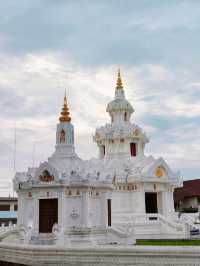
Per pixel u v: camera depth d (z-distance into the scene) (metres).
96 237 45.62
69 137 53.38
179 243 45.69
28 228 45.03
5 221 79.38
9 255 34.44
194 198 90.38
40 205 47.41
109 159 71.12
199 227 58.62
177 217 64.75
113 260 29.36
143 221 57.91
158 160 66.19
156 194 67.06
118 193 65.69
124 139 73.06
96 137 75.69
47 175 47.62
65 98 55.56
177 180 67.50
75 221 45.81
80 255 30.38
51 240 41.69
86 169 52.09
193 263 27.14
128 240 45.06
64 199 46.22
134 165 67.94
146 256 28.44
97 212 48.22
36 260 31.45
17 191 50.50
